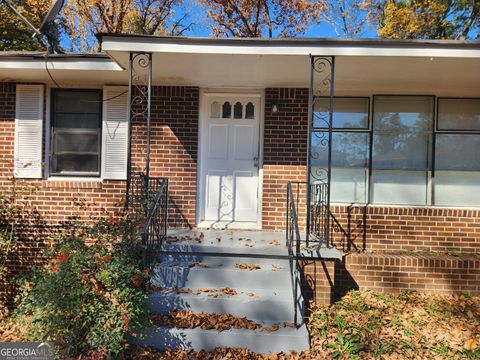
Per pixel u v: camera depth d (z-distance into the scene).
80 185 6.68
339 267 5.90
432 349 4.34
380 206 6.44
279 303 4.48
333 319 4.85
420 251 6.35
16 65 5.82
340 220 6.42
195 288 4.84
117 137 6.74
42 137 6.75
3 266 6.33
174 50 4.91
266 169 6.68
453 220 6.36
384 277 5.85
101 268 4.12
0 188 6.68
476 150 6.60
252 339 4.11
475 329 4.80
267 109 6.70
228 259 5.28
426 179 6.61
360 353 4.20
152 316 4.34
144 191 5.12
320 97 6.75
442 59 4.97
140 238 4.59
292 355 4.04
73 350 3.77
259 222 6.84
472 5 14.53
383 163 6.65
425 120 6.64
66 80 6.57
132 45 4.90
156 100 6.75
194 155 6.73
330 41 4.83
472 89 6.50
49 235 6.49
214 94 6.88
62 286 3.82
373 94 6.65
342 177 6.67
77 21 15.66
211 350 4.09
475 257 5.98
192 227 6.73
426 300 5.57
